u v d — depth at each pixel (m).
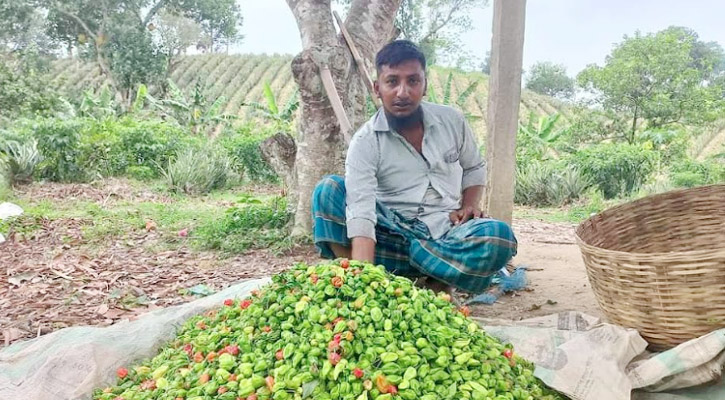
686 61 17.64
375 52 6.17
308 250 6.11
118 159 13.05
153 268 5.57
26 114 18.00
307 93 5.84
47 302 4.44
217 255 6.07
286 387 2.02
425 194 3.26
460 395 2.03
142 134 13.55
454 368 2.12
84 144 12.04
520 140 15.34
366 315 2.22
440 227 3.24
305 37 5.87
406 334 2.21
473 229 3.05
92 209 8.70
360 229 2.96
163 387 2.19
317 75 5.73
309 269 2.48
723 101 17.80
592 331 2.59
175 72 41.81
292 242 6.16
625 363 2.47
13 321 4.03
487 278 3.11
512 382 2.20
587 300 4.07
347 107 5.90
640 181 12.45
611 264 2.67
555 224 8.70
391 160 3.20
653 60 17.17
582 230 3.22
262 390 2.04
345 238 3.26
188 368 2.28
